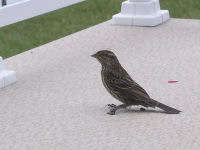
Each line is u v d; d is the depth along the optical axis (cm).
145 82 1011
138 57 1147
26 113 901
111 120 864
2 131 841
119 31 1338
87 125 850
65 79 1045
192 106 904
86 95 965
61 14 1738
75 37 1312
